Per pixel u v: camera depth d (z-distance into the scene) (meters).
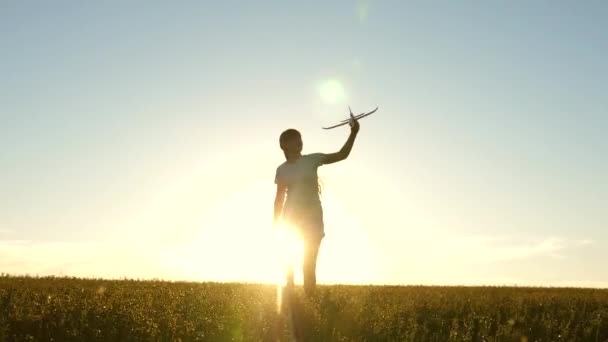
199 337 7.69
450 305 11.05
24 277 16.00
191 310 9.27
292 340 7.66
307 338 7.75
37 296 10.21
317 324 8.34
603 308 11.67
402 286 17.50
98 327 7.94
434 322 9.49
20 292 10.99
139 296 10.88
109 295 11.01
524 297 13.27
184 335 7.74
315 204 10.40
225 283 15.77
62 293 11.17
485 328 8.85
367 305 10.37
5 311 8.68
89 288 12.82
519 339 8.30
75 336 7.52
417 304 10.95
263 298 10.77
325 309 9.40
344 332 8.14
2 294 10.47
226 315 8.98
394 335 8.20
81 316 8.40
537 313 10.59
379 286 17.28
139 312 8.62
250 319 8.61
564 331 8.73
